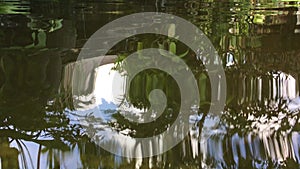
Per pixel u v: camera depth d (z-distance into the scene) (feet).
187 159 4.97
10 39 6.93
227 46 6.95
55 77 6.07
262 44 6.94
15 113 5.29
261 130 5.30
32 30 7.28
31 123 5.13
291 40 7.08
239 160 5.00
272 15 8.38
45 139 4.93
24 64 6.28
